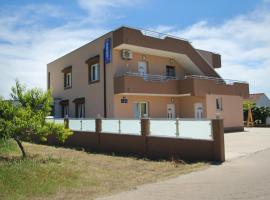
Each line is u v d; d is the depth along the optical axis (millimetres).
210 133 11898
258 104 55031
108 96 22797
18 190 8188
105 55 23062
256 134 23141
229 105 27344
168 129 13492
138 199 7160
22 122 12625
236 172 9438
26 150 16594
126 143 15516
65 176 9703
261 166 10102
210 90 25219
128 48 22750
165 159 13328
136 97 23641
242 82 28703
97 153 16219
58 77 30922
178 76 27062
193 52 26078
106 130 16938
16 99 13508
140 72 24266
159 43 23500
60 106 29969
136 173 10555
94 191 8258
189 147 12570
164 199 6988
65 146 19625
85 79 25781
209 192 7312
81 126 18734
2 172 9312
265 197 6590
